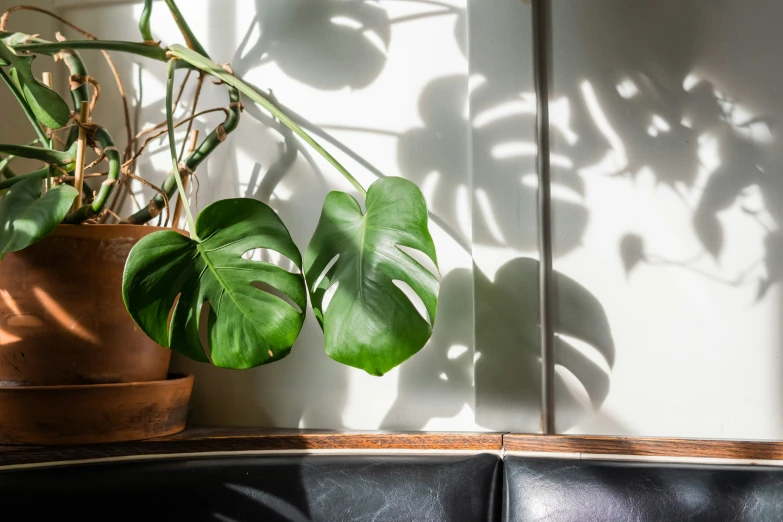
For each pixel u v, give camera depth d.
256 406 1.21
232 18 1.27
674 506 0.85
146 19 1.08
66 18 1.34
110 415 0.93
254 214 0.96
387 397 1.15
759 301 1.05
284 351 0.92
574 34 1.14
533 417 1.09
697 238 1.08
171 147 1.01
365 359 0.92
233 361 0.91
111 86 1.32
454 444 0.98
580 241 1.12
